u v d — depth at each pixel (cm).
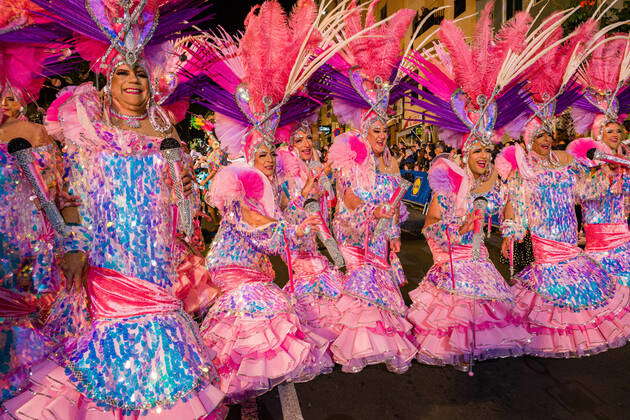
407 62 374
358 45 343
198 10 243
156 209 226
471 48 347
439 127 370
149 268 223
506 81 337
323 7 301
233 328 274
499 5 1379
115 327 212
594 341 359
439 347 349
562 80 370
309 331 303
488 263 352
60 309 224
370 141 352
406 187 344
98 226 218
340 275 374
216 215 1059
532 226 376
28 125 240
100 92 224
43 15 227
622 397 304
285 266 682
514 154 377
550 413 291
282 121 328
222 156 644
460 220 350
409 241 858
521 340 334
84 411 204
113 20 216
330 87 346
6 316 226
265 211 280
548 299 358
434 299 357
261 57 283
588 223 402
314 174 385
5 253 230
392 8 2384
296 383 342
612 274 377
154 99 255
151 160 226
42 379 206
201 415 211
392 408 304
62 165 228
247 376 260
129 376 205
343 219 348
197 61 295
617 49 415
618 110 416
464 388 327
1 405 217
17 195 235
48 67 267
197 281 312
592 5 692
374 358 332
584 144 405
